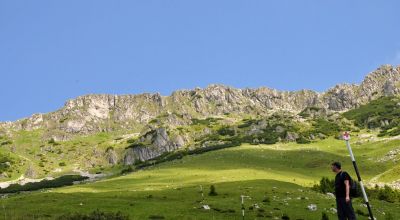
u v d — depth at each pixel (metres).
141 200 92.75
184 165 198.12
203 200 90.69
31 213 74.38
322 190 119.19
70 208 80.94
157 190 114.62
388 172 163.25
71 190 142.38
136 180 163.00
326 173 181.75
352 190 24.94
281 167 191.12
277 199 91.12
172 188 124.44
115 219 60.97
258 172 162.12
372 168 189.75
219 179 143.25
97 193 111.69
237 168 176.00
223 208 77.69
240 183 124.44
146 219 67.50
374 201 100.94
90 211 76.75
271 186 118.62
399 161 189.88
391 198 110.62
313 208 79.06
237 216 70.69
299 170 187.00
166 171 181.38
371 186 143.00
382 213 81.88
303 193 104.62
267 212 74.50
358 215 76.38
